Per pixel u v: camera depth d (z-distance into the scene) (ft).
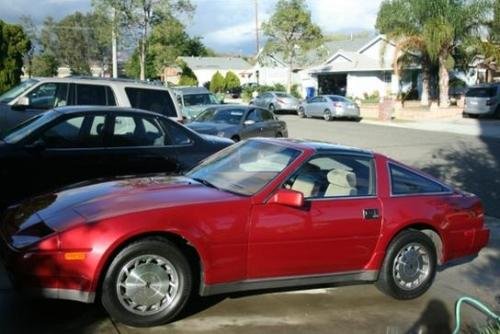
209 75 278.87
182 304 15.81
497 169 47.37
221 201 16.39
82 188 17.94
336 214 17.72
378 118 107.04
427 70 118.32
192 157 28.04
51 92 36.17
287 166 17.70
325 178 18.26
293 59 161.68
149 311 15.51
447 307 18.78
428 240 19.30
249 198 16.76
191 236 15.66
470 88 104.68
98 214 15.33
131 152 26.78
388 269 18.67
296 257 17.24
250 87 173.37
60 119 26.00
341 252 17.90
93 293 14.82
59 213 15.81
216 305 17.58
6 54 101.24
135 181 18.45
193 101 72.33
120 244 14.98
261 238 16.63
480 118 103.86
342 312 17.81
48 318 15.97
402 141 68.59
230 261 16.33
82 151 25.88
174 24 107.04
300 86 174.81
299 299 18.60
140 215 15.29
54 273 14.62
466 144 65.57
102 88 36.68
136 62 156.35
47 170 25.21
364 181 18.84
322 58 166.61
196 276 16.49
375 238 18.38
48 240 14.71
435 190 20.13
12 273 15.03
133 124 27.32
